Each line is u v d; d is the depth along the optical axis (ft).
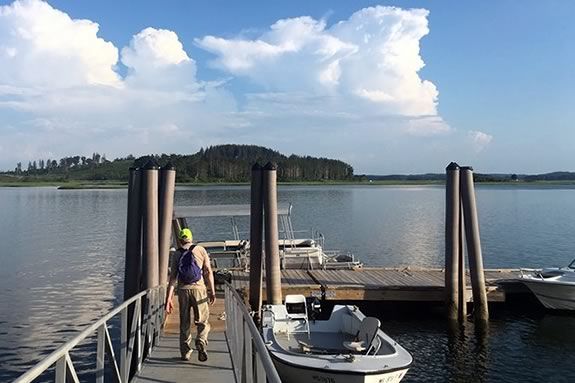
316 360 31.48
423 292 56.95
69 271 87.15
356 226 161.07
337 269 70.85
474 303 54.75
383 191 512.63
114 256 103.96
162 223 41.96
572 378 40.70
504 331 52.08
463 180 55.26
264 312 42.39
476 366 43.09
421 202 307.37
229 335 30.63
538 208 248.52
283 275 64.49
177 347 29.53
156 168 39.73
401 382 39.88
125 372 23.38
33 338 50.72
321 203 280.10
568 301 57.00
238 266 71.20
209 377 23.76
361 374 29.53
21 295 69.10
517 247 114.93
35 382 40.06
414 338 49.98
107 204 287.89
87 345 48.11
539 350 46.73
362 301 58.59
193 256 26.21
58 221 184.75
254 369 21.22
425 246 118.52
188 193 341.41
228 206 69.10
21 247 117.19
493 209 242.17
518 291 60.34
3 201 319.88
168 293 26.23
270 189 50.72
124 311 23.65
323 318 56.24
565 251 108.78
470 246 54.85
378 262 97.25
